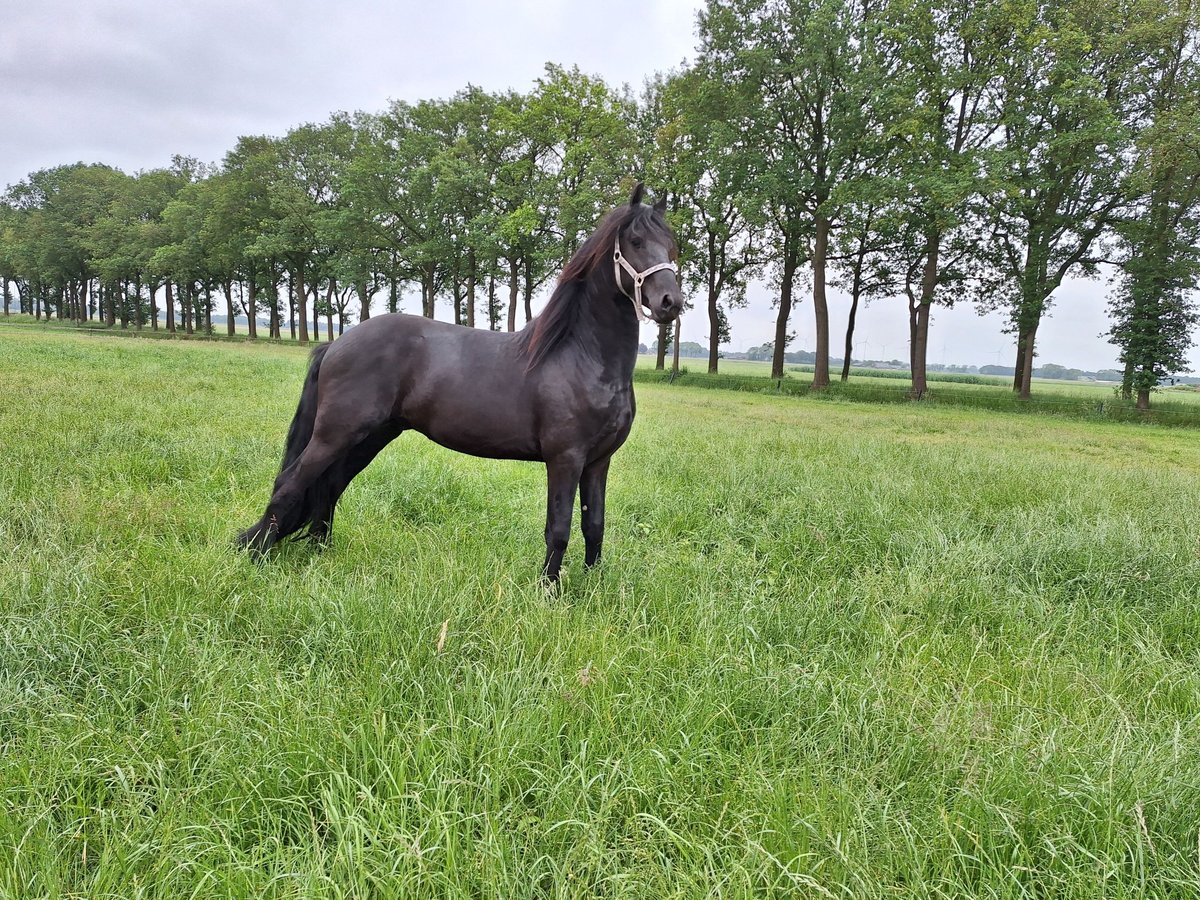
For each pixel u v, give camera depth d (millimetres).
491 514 4992
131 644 2391
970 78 20750
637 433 9828
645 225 3104
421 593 2850
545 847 1630
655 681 2377
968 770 1907
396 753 1821
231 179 43062
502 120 32938
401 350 3518
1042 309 23766
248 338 46938
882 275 30844
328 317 50875
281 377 14773
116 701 2088
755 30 23875
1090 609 3391
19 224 64625
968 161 20375
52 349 18656
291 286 51594
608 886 1532
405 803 1647
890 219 21172
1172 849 1719
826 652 2775
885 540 4496
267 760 1841
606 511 5191
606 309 3234
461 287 42000
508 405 3328
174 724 2031
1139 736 2195
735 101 24156
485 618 2771
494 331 3592
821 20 21562
